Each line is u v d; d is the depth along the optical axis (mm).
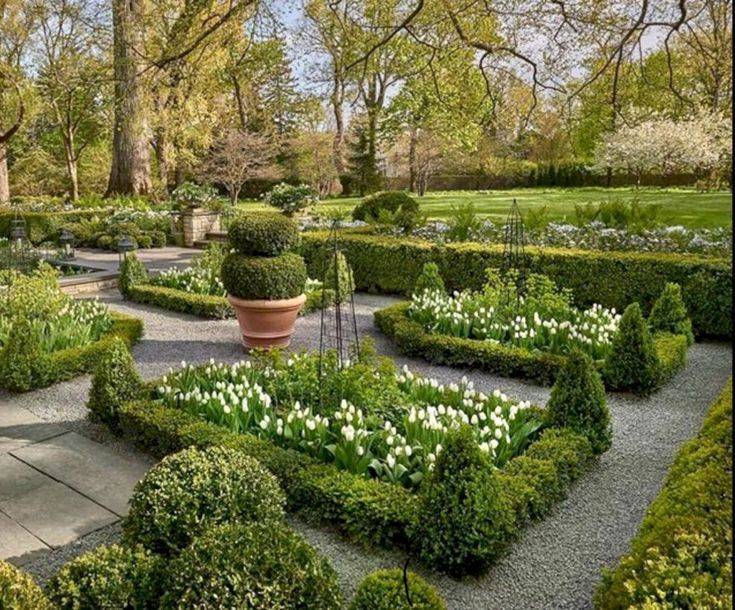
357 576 2736
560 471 3352
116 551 2258
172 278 8898
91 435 4258
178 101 13102
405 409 3893
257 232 5945
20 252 9938
